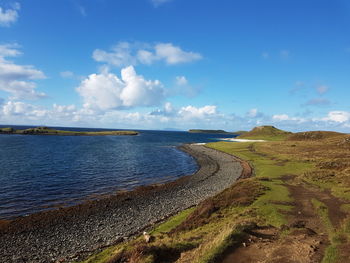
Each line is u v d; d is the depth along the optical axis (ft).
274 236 51.62
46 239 67.72
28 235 69.97
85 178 151.12
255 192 92.38
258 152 290.56
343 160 162.91
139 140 563.48
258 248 44.47
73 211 91.09
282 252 42.22
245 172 171.32
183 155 293.84
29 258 57.88
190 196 113.60
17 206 95.91
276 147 318.04
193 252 44.19
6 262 56.03
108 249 57.36
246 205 79.92
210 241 47.85
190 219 74.13
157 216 86.33
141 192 121.29
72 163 201.87
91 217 85.10
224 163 222.48
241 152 294.46
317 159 191.83
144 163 221.66
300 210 72.54
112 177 158.61
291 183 112.98
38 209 93.56
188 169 200.85
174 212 90.02
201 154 300.61
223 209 79.77
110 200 106.22
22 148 293.84
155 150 341.62
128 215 87.35
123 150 322.96
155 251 44.68
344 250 41.50
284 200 82.74
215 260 39.73
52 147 321.73
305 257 39.91
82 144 391.86
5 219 82.23
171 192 121.39
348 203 75.77
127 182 147.13
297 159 205.05
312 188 100.58
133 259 43.11
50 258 57.88
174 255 45.19
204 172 181.68
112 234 70.95
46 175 152.66
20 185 126.62
